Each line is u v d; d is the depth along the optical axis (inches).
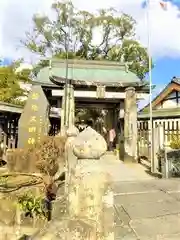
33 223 178.2
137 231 169.2
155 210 211.0
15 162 378.9
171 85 1010.7
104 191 98.0
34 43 1182.3
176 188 285.1
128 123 628.7
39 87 601.6
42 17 1158.3
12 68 966.4
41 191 232.1
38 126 554.6
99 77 719.7
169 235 163.3
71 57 1156.5
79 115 1264.8
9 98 822.5
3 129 538.9
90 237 93.7
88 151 102.0
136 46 1144.2
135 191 273.3
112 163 576.4
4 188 235.6
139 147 682.8
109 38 1191.6
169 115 755.4
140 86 657.0
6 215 183.3
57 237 94.3
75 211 96.7
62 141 374.9
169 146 397.1
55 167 331.3
